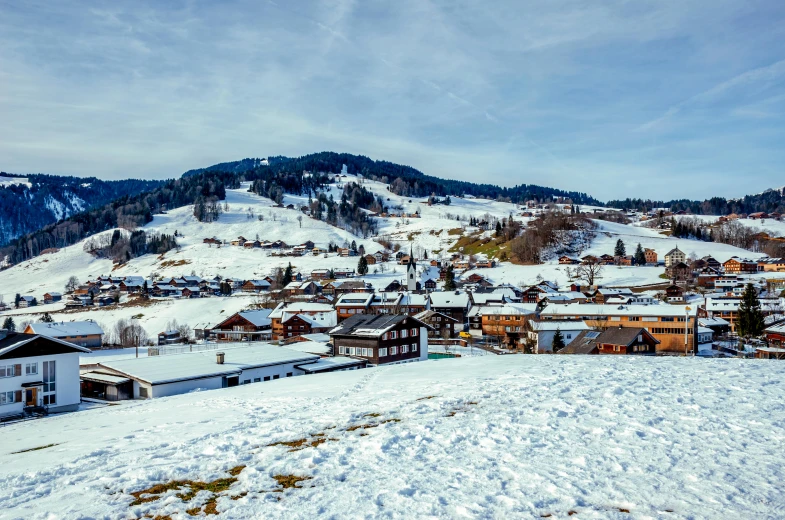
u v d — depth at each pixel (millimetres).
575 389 19656
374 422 17156
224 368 44719
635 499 9656
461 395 20172
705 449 12188
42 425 26984
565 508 9445
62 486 12812
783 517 8688
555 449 12781
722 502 9344
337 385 27938
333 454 13734
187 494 11508
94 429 22281
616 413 15742
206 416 22000
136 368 44125
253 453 14516
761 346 76500
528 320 90312
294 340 74625
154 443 17031
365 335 57656
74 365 41438
